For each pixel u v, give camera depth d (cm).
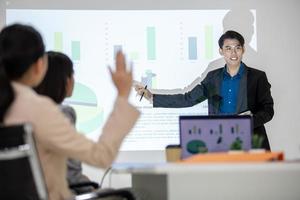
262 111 410
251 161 172
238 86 429
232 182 168
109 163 154
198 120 221
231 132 220
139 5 463
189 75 463
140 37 462
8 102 148
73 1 459
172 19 464
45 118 148
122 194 175
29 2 456
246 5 469
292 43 471
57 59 207
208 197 165
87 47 459
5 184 140
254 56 468
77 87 456
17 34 155
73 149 148
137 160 454
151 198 211
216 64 464
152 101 452
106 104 458
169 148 209
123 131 156
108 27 461
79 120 455
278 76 469
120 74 158
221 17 467
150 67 462
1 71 152
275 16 471
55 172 164
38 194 142
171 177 164
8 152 137
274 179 173
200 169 153
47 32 456
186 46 464
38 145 157
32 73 160
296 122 468
